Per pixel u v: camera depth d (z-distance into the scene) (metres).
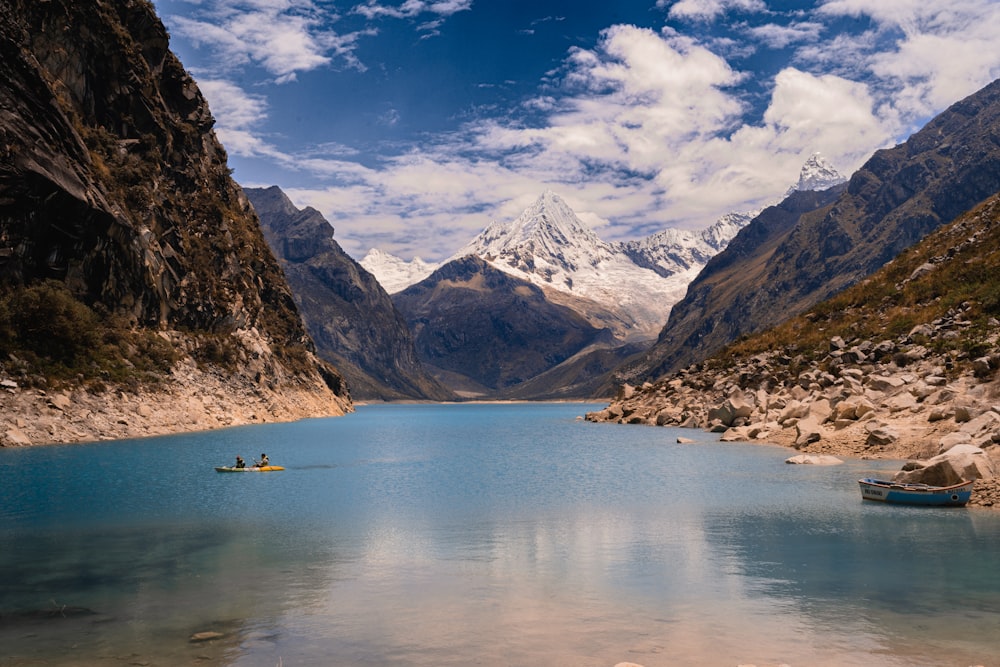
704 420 114.62
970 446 46.59
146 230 103.88
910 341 90.50
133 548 36.12
